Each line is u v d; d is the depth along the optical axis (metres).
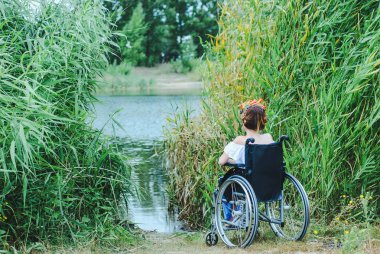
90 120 6.50
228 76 7.12
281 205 5.44
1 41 5.58
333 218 6.25
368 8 6.57
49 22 6.29
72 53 6.05
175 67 48.75
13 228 5.58
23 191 5.14
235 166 5.47
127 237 5.93
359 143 6.29
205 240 5.64
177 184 7.52
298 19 6.72
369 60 5.99
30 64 5.42
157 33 55.44
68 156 6.05
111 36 6.53
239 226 5.35
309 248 5.17
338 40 6.55
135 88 37.59
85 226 5.77
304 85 6.62
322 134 6.30
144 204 7.80
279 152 5.30
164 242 5.97
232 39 7.36
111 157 6.40
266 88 6.70
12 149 4.82
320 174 6.33
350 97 6.11
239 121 6.72
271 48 6.79
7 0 6.11
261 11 7.05
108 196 6.38
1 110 5.07
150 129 15.72
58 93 6.13
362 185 6.29
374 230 5.70
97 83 6.55
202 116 7.51
